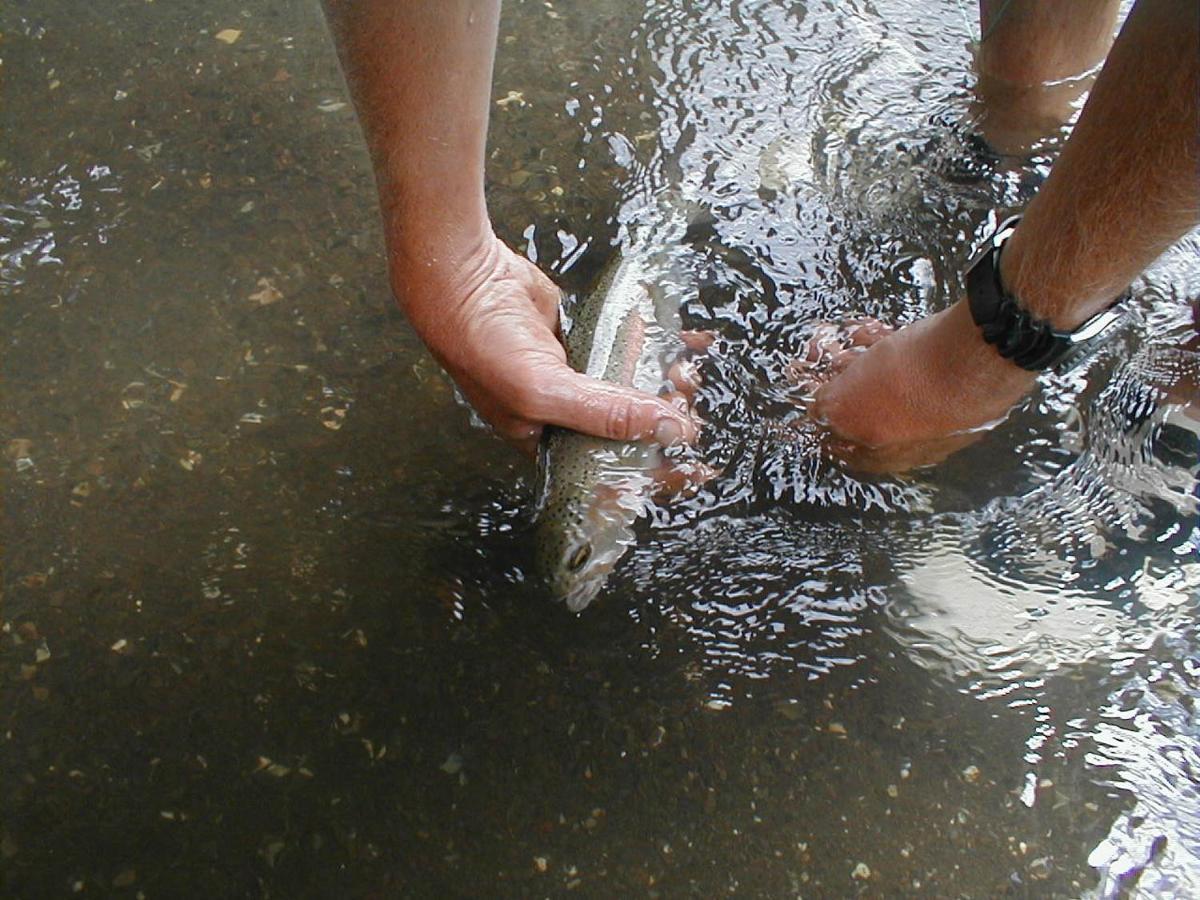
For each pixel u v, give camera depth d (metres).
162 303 0.84
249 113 0.95
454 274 0.70
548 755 0.68
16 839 0.66
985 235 0.86
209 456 0.78
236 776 0.67
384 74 0.63
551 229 0.88
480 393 0.74
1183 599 0.71
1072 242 0.61
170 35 1.00
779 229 0.87
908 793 0.66
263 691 0.70
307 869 0.65
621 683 0.70
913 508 0.75
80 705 0.69
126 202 0.90
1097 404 0.77
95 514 0.75
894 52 0.97
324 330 0.83
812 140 0.92
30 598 0.73
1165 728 0.68
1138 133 0.57
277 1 1.03
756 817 0.66
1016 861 0.64
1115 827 0.65
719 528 0.75
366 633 0.72
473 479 0.77
